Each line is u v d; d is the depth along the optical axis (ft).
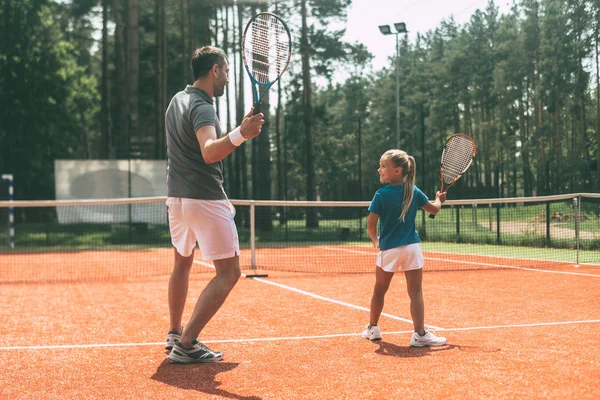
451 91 191.42
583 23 82.69
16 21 116.88
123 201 41.29
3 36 116.06
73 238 76.48
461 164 18.24
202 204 14.12
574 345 15.48
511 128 165.68
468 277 32.22
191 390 12.32
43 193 125.49
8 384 12.99
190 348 14.47
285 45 14.14
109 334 18.45
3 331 19.10
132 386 12.69
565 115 88.74
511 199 37.37
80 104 136.26
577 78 84.02
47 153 122.42
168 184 14.70
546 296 24.70
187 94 14.47
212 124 13.79
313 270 38.73
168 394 12.09
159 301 25.76
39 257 54.49
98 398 11.91
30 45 118.32
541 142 106.63
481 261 42.01
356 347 16.01
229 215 14.52
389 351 15.43
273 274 36.01
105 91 107.34
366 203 38.27
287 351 15.67
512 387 11.83
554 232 54.39
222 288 14.47
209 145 13.20
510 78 140.97
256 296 26.27
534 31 116.26
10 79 116.78
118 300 26.17
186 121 14.02
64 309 23.68
